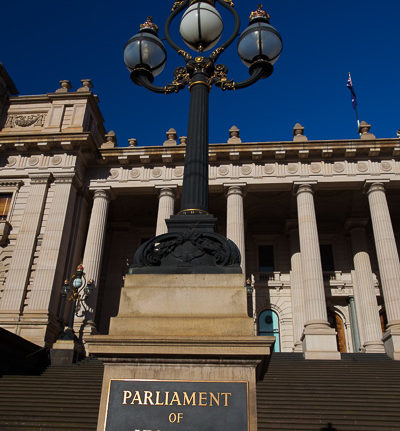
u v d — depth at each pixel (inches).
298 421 473.7
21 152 1131.9
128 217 1363.2
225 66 294.5
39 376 660.1
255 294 1248.8
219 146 1120.2
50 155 1120.8
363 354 888.9
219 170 1126.4
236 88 290.2
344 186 1101.1
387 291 964.0
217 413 164.9
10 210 1078.4
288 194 1198.3
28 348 763.4
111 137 1208.8
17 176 1107.3
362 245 1234.6
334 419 478.9
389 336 880.3
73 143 1105.4
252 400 165.9
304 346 921.5
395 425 465.4
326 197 1209.4
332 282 1221.7
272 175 1109.1
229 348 171.0
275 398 542.0
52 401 533.0
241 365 171.6
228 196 1103.0
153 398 167.9
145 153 1144.2
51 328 917.8
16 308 938.1
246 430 161.9
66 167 1096.8
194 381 169.8
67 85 1238.3
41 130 1160.2
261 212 1304.1
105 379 171.9
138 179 1142.3
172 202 1115.9
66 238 1040.8
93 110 1256.8
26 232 1029.8
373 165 1097.4
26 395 558.6
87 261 1037.8
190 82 283.6
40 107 1210.6
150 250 213.9
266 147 1112.8
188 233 218.1
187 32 302.5
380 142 1088.2
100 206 1115.9
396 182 1079.6
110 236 1349.7
